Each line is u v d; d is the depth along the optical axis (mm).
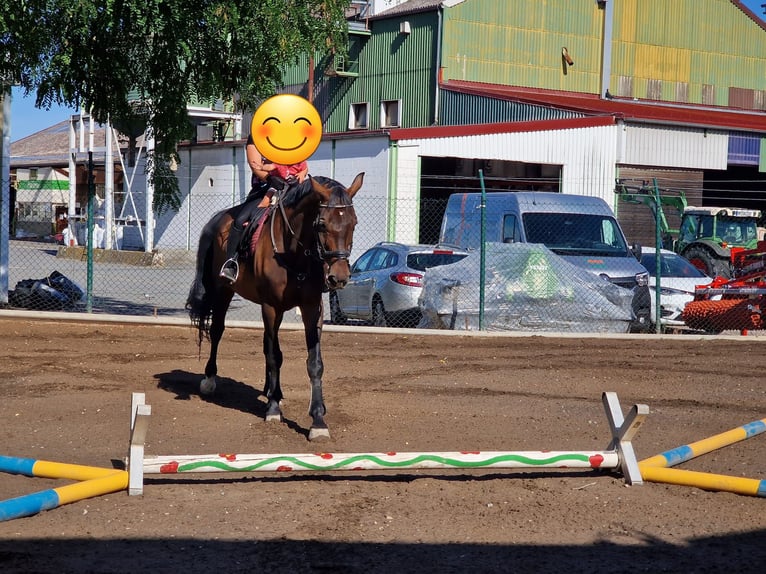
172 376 11742
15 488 7023
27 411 9664
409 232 31109
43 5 14203
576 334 16125
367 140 31625
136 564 5555
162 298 23125
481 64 44031
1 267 18688
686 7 50188
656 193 17609
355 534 6148
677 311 18609
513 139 32688
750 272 19000
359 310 18266
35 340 14266
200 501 6828
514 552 5863
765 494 7047
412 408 10148
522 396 10961
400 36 44438
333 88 48375
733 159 37562
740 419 9945
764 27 52750
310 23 15781
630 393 11266
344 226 7969
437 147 31438
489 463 7109
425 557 5742
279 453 8117
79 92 16000
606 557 5805
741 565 5699
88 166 16719
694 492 7238
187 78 16609
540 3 45531
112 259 37438
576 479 7602
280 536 6082
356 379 11836
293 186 8945
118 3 14867
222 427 9141
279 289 8750
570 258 17984
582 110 35156
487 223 19672
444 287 16578
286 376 12000
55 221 52375
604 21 47531
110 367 12258
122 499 6824
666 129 35688
